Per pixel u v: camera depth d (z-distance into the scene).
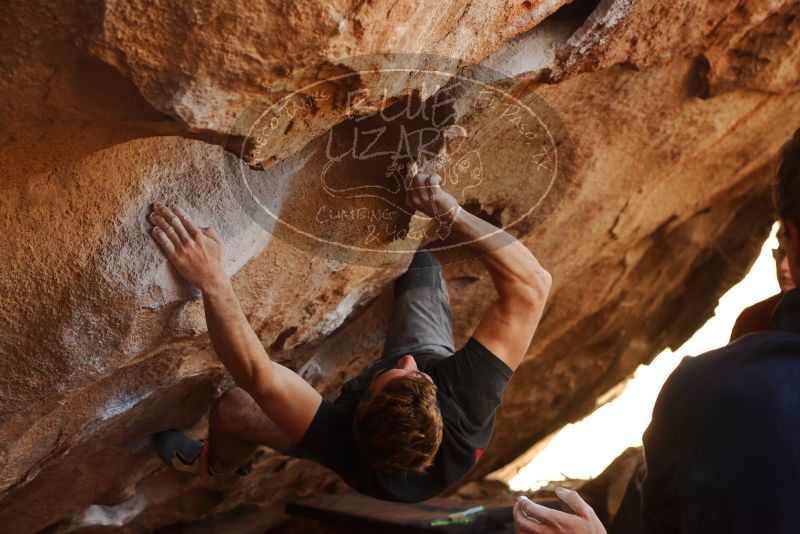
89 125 1.54
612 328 5.52
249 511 4.41
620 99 3.06
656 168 3.70
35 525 3.08
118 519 3.43
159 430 2.97
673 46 2.79
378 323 3.55
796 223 1.11
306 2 1.34
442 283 2.85
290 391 2.22
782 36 3.03
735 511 1.02
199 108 1.43
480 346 2.32
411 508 4.52
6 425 2.17
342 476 2.31
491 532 4.19
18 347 2.00
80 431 2.46
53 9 1.30
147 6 1.30
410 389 2.13
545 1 1.91
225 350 2.13
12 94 1.43
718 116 3.47
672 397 1.14
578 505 1.80
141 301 2.02
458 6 1.66
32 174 1.70
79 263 1.93
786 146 1.15
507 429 5.88
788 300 1.13
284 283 2.44
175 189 2.04
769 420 1.03
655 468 1.14
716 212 4.97
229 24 1.34
